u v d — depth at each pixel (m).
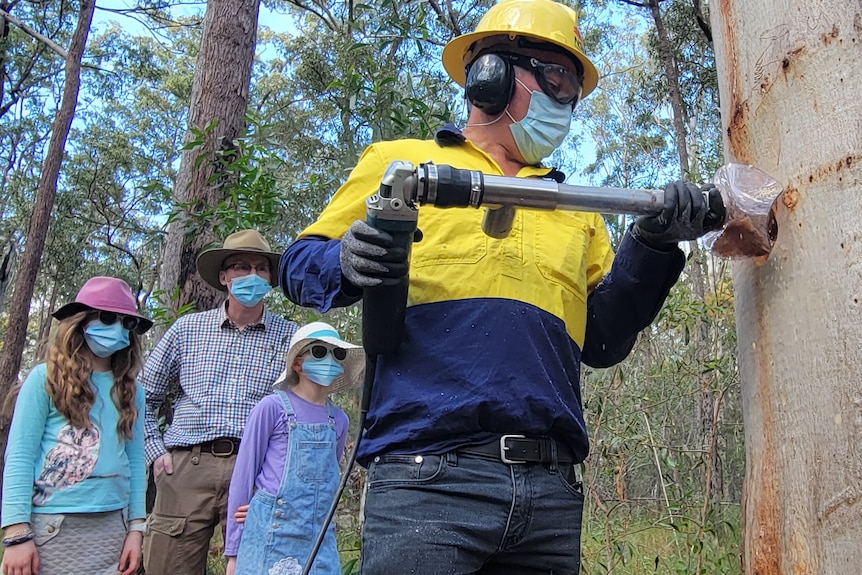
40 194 11.01
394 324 1.40
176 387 3.75
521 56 1.68
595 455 4.02
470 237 1.52
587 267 1.78
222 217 4.77
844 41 1.11
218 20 5.56
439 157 1.63
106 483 2.70
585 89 1.93
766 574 1.13
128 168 20.28
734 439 4.54
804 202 1.11
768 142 1.20
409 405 1.42
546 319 1.51
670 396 4.48
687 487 4.49
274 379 3.52
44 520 2.58
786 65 1.17
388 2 5.23
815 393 1.06
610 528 4.07
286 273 1.55
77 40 11.15
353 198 1.60
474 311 1.46
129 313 2.76
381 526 1.40
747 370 1.23
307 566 1.50
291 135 12.73
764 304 1.18
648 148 18.06
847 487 1.01
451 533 1.36
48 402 2.67
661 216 1.25
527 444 1.42
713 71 13.90
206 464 3.36
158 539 3.35
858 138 1.07
